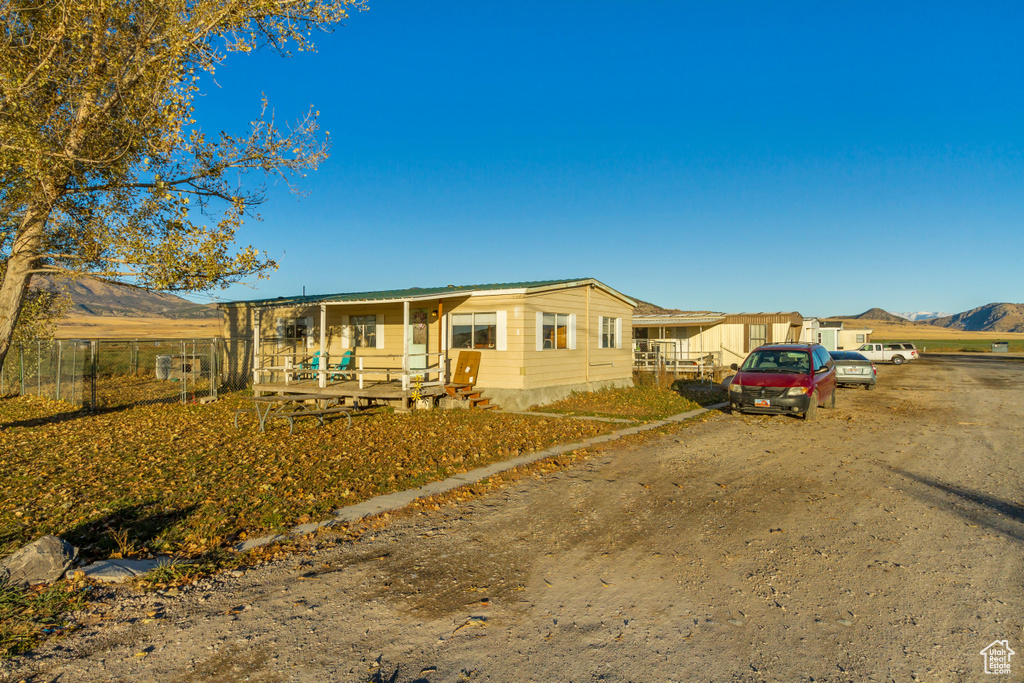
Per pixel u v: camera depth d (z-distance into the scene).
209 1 9.93
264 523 5.86
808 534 5.49
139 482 7.41
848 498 6.73
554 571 4.67
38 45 9.45
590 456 9.20
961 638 3.55
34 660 3.36
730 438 10.84
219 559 4.94
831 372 15.07
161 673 3.22
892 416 13.91
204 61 10.58
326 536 5.53
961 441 10.52
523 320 14.75
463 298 15.83
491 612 3.96
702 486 7.31
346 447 9.72
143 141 10.27
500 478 7.72
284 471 7.99
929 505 6.44
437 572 4.66
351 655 3.41
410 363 17.17
